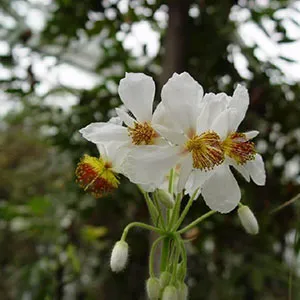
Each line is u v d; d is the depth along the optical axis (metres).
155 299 0.12
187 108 0.12
